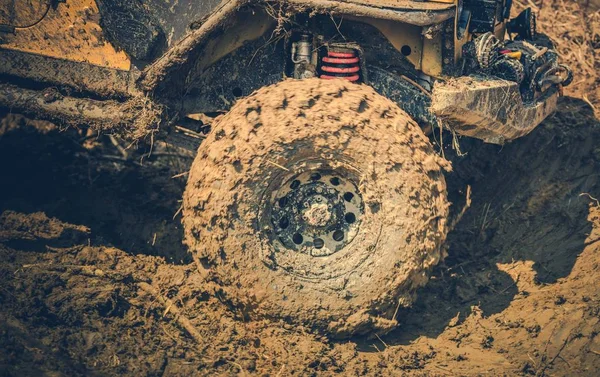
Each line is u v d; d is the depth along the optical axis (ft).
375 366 19.92
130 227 24.86
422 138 20.33
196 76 22.43
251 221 19.98
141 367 19.85
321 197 20.33
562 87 27.63
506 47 26.20
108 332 20.85
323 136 19.84
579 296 21.45
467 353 20.38
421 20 21.21
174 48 21.42
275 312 20.13
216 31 21.63
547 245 23.77
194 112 22.75
